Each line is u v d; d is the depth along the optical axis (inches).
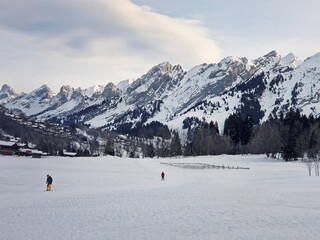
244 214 994.1
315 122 5910.4
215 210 1068.5
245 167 4025.6
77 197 1497.3
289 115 5994.1
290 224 850.1
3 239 748.0
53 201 1370.6
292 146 4926.2
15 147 6259.8
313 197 1355.8
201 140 6796.3
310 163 3496.6
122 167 4020.7
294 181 2185.0
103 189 1871.3
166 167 4119.1
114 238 737.0
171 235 754.2
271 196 1398.9
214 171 3506.4
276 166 4180.6
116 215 1011.3
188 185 2027.6
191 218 941.8
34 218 991.0
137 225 864.3
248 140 6815.9
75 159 5009.8
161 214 1012.5
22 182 2325.3
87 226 864.3
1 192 1777.8
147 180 2522.1
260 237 724.7
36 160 4525.1
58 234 782.5
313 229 792.9
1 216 1033.5
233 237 728.3
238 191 1617.9
